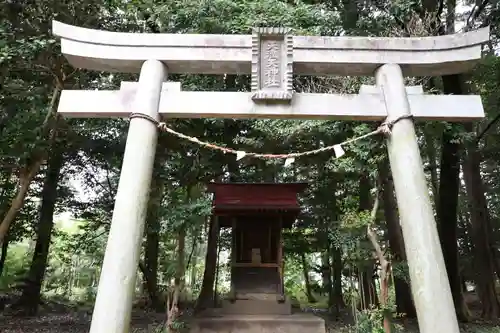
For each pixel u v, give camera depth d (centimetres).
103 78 980
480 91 1345
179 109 538
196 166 1055
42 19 807
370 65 568
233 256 1174
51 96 880
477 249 1473
